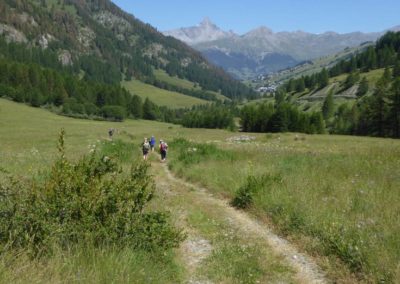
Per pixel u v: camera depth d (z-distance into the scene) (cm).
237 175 1602
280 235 1004
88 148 2911
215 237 982
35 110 14350
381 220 901
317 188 1223
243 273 761
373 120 10606
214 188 1575
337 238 853
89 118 15400
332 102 17050
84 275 568
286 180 1354
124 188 761
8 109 13038
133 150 3216
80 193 708
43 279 534
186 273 750
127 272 613
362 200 1058
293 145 4084
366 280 712
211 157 2258
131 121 16912
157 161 2934
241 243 944
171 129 10562
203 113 17362
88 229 677
